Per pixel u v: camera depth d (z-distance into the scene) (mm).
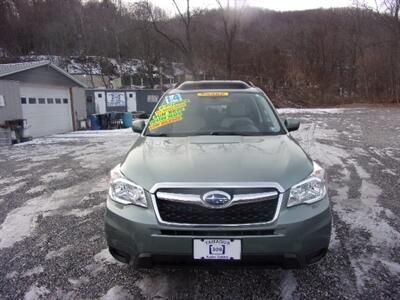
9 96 12016
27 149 10070
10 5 49094
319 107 37250
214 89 3883
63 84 15891
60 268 2781
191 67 29484
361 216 3682
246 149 2635
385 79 41188
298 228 2088
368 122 16188
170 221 2105
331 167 6117
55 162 7633
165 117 3502
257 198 2094
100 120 18156
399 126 14023
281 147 2711
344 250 2941
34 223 3775
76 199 4617
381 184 4934
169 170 2277
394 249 2955
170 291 2430
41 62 14133
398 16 38594
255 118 3465
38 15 49156
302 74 46812
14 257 2990
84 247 3139
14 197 4836
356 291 2379
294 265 2129
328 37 50250
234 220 2080
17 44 47688
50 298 2396
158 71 47406
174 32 31344
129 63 48531
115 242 2244
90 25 45906
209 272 2656
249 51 47969
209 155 2494
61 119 15898
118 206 2273
